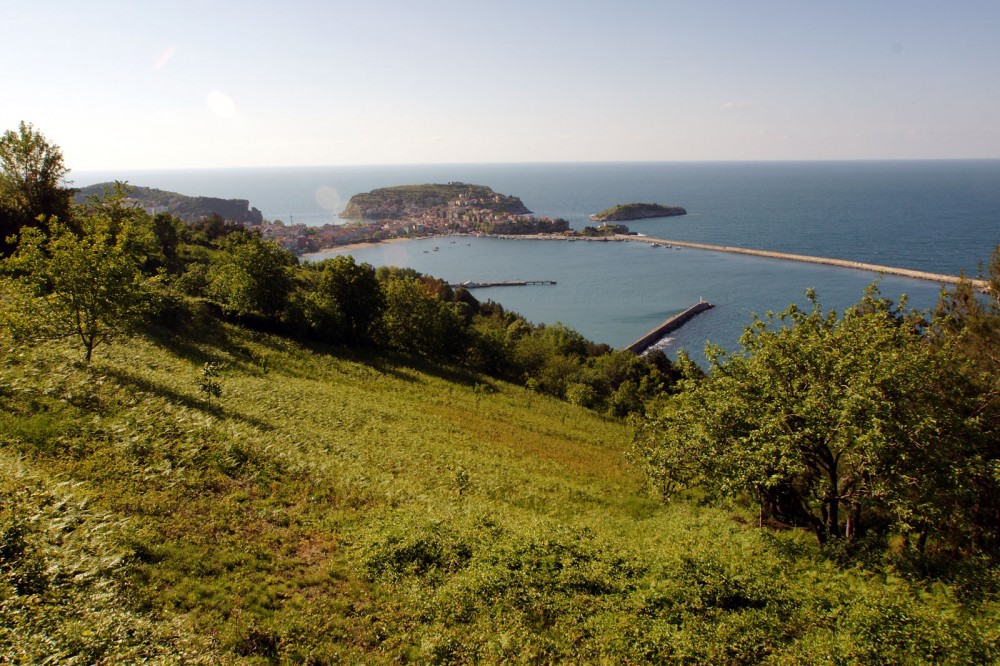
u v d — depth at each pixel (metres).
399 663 9.07
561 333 92.44
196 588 9.48
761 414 16.97
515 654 9.60
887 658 9.92
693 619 11.19
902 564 14.19
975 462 14.09
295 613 9.63
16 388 14.85
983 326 16.34
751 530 17.80
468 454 26.17
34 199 35.03
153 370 23.66
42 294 20.39
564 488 24.34
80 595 8.01
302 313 49.31
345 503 15.05
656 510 23.38
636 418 45.75
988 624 10.84
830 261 196.00
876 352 15.07
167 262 59.44
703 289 174.62
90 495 11.09
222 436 16.64
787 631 11.02
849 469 16.31
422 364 54.34
